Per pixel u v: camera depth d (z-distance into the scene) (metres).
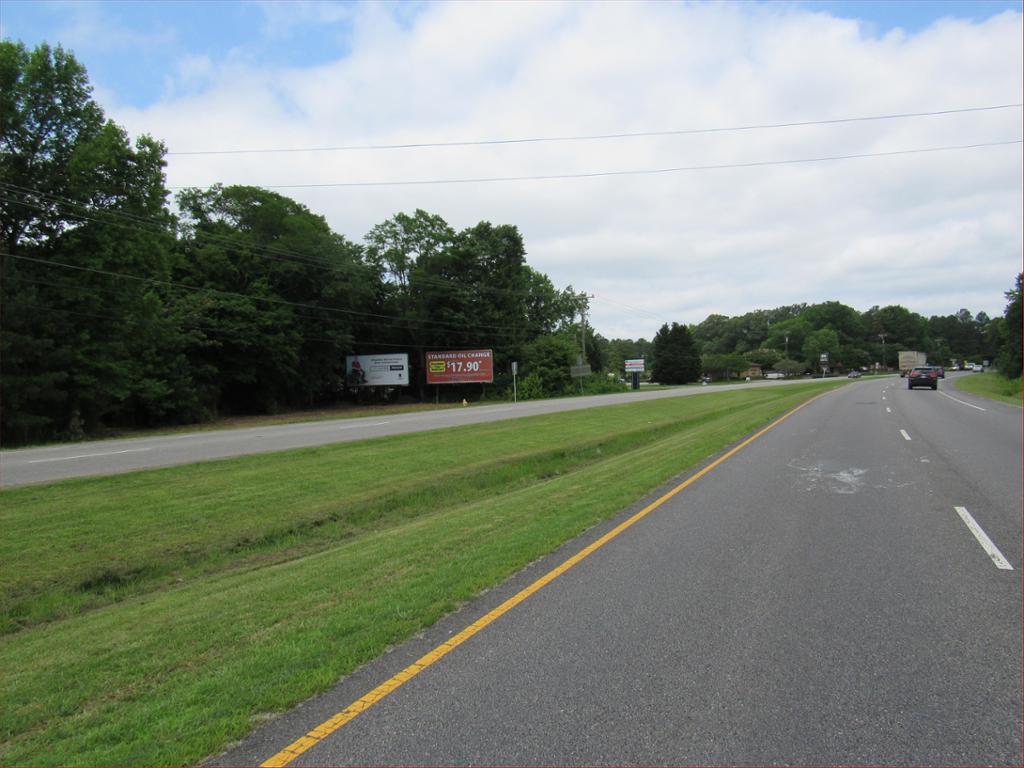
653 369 119.62
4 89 29.86
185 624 5.56
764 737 3.43
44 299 29.31
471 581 6.25
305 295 55.53
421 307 67.12
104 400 31.69
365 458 17.02
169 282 43.25
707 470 13.26
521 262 76.12
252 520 10.84
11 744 3.67
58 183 30.75
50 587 7.80
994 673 4.11
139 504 11.23
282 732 3.59
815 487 11.01
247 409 53.81
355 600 5.90
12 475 13.50
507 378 71.31
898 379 90.25
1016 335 65.44
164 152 33.47
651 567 6.58
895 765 3.17
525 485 15.92
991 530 7.77
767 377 145.12
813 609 5.28
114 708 4.06
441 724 3.61
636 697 3.87
